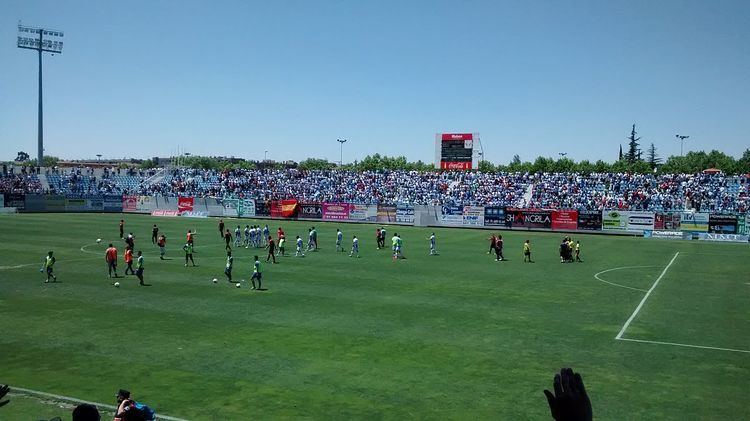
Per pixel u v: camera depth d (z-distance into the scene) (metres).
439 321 27.52
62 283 36.19
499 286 36.94
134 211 100.25
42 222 78.19
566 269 44.59
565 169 135.00
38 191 104.31
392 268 43.84
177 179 112.25
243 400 17.56
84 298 31.92
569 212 77.31
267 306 30.30
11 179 105.31
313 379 19.45
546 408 17.19
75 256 47.41
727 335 25.56
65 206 98.31
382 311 29.44
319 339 24.22
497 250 49.97
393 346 23.34
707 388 18.97
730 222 68.94
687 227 71.12
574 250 53.88
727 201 78.69
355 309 29.80
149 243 57.34
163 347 22.92
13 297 32.06
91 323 26.55
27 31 111.81
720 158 148.00
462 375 20.03
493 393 18.38
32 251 49.97
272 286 35.94
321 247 56.72
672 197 82.31
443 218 84.12
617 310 30.38
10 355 21.83
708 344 24.12
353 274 40.81
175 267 42.94
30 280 37.03
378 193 98.50
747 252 56.88
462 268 44.38
